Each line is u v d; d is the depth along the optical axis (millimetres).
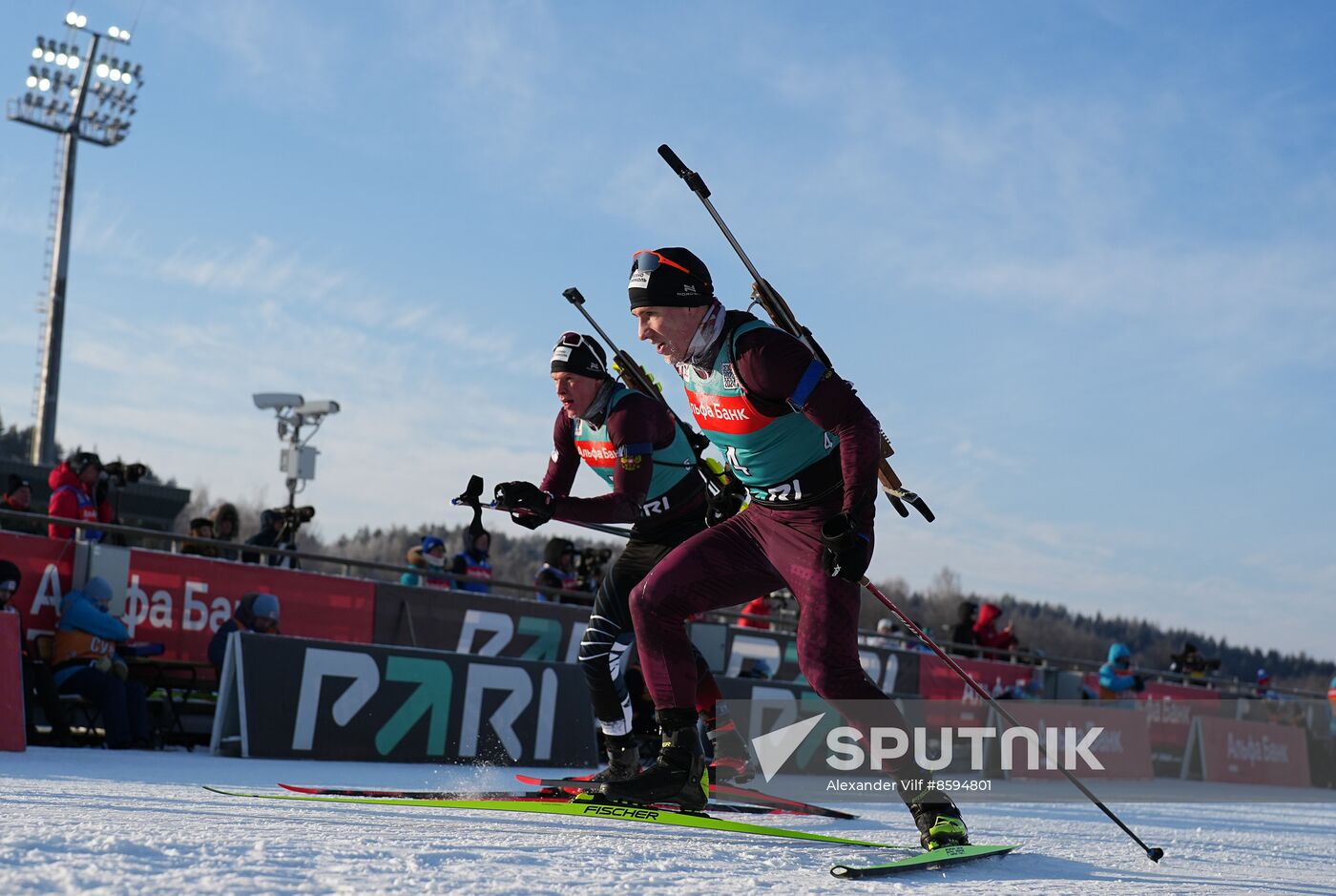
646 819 3594
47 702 7707
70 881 1940
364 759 8125
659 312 3256
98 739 8180
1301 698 18438
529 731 8898
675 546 4551
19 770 5488
